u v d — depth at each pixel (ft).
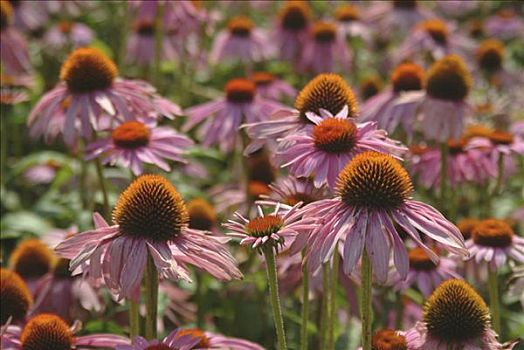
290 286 23.84
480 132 28.94
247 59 39.32
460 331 16.51
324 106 19.60
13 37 33.81
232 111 28.84
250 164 28.63
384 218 15.02
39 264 23.77
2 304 20.48
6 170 33.40
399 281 21.36
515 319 23.88
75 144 26.86
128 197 16.66
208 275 25.70
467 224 23.52
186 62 39.11
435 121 25.48
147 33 39.68
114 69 24.48
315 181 17.02
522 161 32.55
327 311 19.16
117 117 23.70
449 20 53.67
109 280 16.29
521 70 41.65
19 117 36.24
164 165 22.75
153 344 15.89
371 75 41.47
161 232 16.46
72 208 28.63
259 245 15.39
